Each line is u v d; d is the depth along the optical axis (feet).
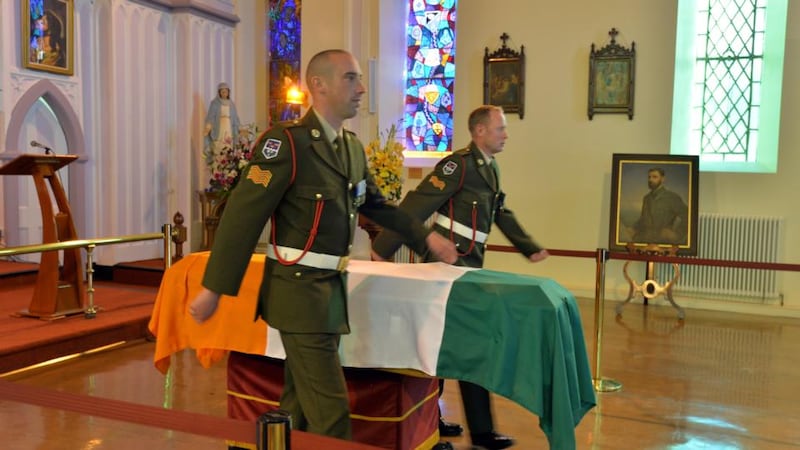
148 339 18.53
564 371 8.13
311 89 8.19
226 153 29.01
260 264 9.89
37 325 17.11
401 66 30.19
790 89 23.90
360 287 9.29
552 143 26.86
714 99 26.00
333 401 7.82
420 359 8.87
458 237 11.24
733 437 12.26
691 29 25.91
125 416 5.90
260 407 10.11
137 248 28.78
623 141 25.96
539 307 8.29
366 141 29.04
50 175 17.34
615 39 25.86
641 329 21.22
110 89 27.30
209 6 30.55
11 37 23.73
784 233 24.21
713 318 23.04
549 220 27.04
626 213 24.34
